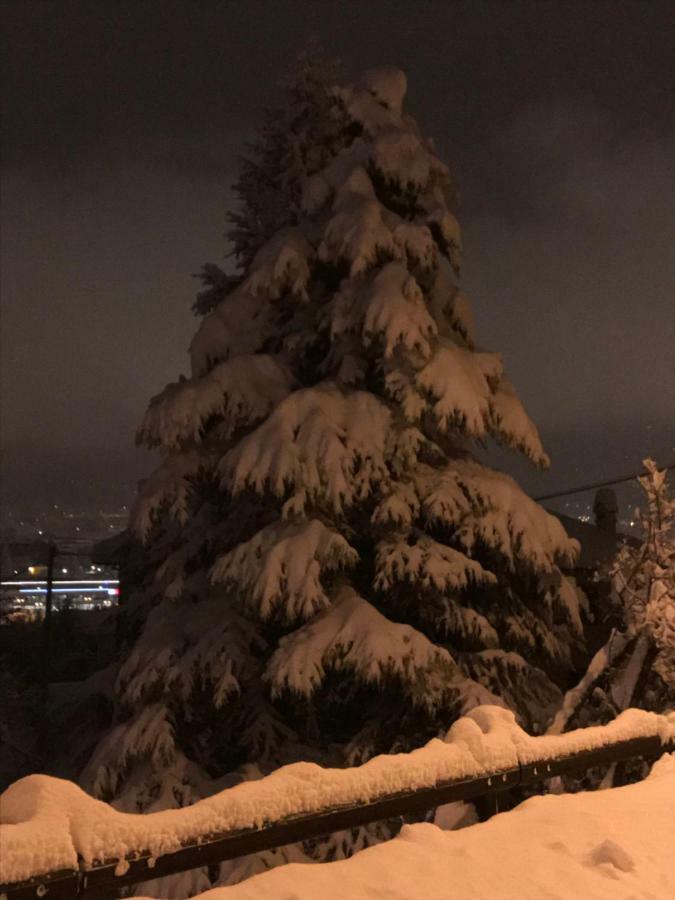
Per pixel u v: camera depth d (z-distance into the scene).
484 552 12.62
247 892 3.96
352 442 11.46
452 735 5.34
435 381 11.78
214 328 13.63
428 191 13.78
